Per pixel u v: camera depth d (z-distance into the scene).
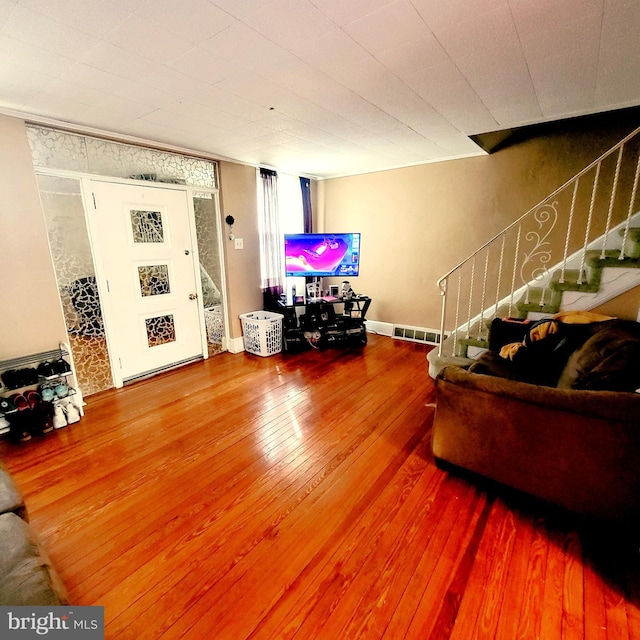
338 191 5.09
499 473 1.81
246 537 1.62
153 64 1.79
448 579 1.41
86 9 1.34
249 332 4.21
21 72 1.84
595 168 3.19
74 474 2.06
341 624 1.25
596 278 2.53
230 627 1.24
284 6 1.35
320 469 2.09
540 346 2.31
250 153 3.67
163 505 1.82
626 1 1.35
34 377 2.51
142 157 3.24
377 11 1.40
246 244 4.24
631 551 1.54
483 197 3.87
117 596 1.35
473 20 1.47
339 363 3.91
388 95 2.23
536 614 1.28
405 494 1.88
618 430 1.45
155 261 3.46
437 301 4.47
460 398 1.86
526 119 2.73
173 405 2.91
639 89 2.22
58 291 2.72
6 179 2.38
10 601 0.92
